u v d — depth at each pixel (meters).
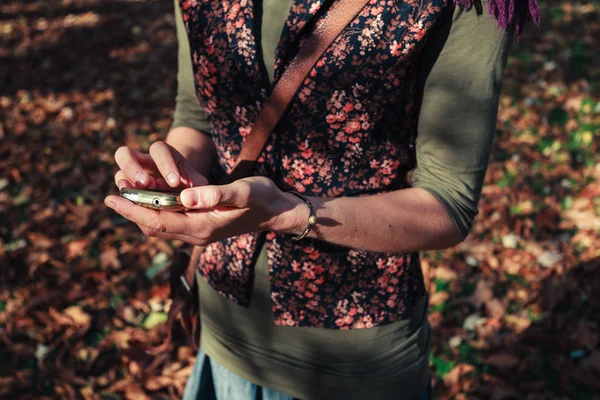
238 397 1.41
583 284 3.39
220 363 1.42
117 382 3.08
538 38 5.91
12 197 4.58
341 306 1.22
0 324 3.44
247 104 1.13
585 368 2.92
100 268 3.80
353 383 1.30
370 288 1.21
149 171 1.13
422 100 1.09
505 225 3.79
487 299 3.32
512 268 3.50
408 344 1.30
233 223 0.94
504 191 4.07
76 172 4.84
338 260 1.18
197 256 1.40
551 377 2.92
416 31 0.98
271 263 1.21
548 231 3.77
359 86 1.03
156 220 0.91
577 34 5.94
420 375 1.37
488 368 2.98
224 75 1.12
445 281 3.46
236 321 1.34
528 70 5.43
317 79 1.03
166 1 8.26
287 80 1.04
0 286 3.70
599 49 5.66
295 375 1.33
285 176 1.14
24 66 6.82
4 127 5.56
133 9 8.12
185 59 1.31
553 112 4.86
